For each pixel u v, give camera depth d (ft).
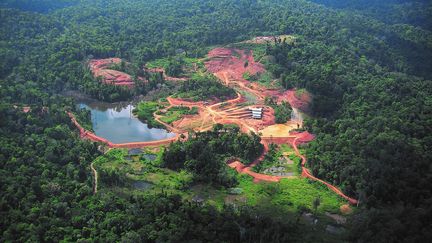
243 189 547.08
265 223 459.73
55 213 462.19
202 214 462.60
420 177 520.01
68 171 544.21
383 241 418.51
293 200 524.93
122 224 443.73
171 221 446.19
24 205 465.06
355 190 529.45
